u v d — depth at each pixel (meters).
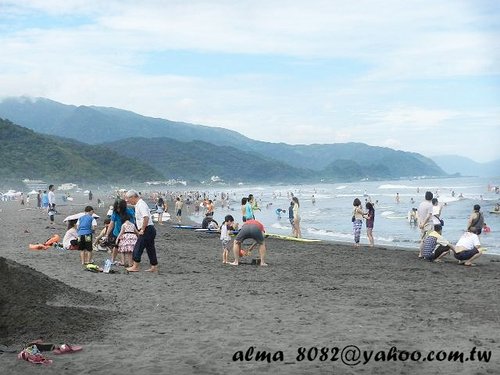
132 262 15.25
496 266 16.50
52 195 32.72
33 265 14.62
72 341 7.27
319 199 109.56
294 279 13.47
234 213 64.06
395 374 5.97
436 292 11.47
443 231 35.56
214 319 8.65
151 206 76.38
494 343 7.17
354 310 9.39
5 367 6.13
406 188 183.50
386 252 20.61
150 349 6.90
